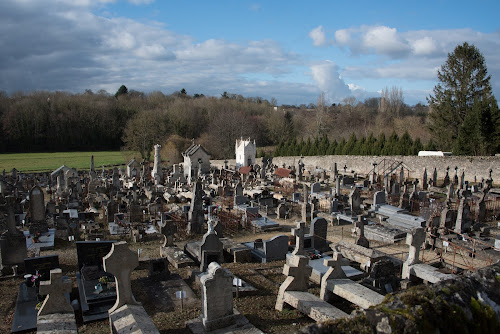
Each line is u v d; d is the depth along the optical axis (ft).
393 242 69.31
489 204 93.09
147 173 183.73
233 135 287.89
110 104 351.67
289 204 100.53
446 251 62.85
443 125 190.80
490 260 54.65
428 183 132.67
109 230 77.25
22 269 53.26
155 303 38.65
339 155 192.85
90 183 123.44
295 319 34.73
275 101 485.97
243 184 137.80
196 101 384.27
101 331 34.14
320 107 306.35
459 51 187.01
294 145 232.53
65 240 70.23
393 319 17.52
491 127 153.48
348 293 35.60
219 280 31.73
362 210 92.73
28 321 36.24
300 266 37.22
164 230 59.47
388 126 294.05
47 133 325.01
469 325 18.51
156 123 274.77
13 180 143.95
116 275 33.47
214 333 30.96
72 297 41.27
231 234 76.59
